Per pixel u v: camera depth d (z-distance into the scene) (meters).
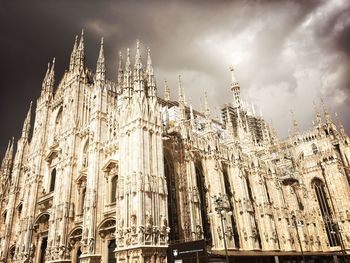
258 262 53.94
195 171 51.94
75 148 57.28
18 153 75.38
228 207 52.66
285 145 92.12
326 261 69.06
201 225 47.03
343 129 89.00
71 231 50.09
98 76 57.91
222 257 41.75
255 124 108.19
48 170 64.62
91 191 46.94
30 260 56.59
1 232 71.25
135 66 49.28
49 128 70.56
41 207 60.53
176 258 37.78
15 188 70.88
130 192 40.19
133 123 44.31
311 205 80.19
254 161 67.25
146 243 36.53
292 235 68.00
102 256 43.59
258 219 62.31
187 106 78.06
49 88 75.44
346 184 79.12
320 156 83.75
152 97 47.94
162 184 41.81
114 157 48.41
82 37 70.44
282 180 74.50
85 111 62.16
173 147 50.88
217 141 59.34
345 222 75.25
